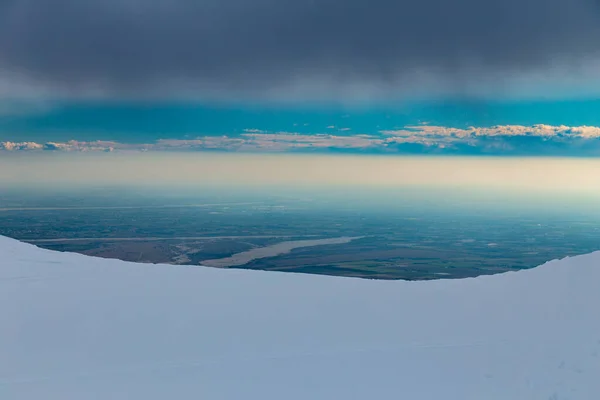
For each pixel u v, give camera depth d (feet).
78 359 15.52
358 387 13.69
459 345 16.35
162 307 20.20
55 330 17.79
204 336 17.26
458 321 18.60
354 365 14.99
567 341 16.08
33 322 18.49
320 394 13.29
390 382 13.97
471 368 14.70
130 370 14.76
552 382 13.61
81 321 18.62
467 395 13.20
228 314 19.45
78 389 13.67
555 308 18.93
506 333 17.21
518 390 13.37
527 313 18.89
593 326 16.94
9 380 14.21
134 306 20.29
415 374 14.39
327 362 15.20
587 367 14.20
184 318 18.97
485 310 19.61
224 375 14.39
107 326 18.15
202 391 13.48
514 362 14.92
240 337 17.19
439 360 15.26
